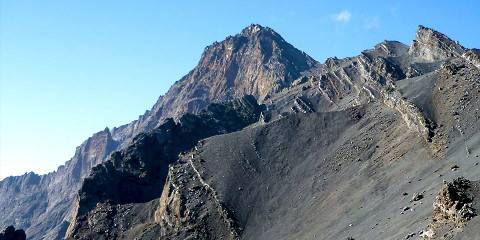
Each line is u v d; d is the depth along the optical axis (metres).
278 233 121.56
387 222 86.00
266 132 162.75
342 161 137.38
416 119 125.12
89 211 186.38
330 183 131.62
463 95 120.38
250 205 137.88
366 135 142.00
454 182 63.75
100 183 199.75
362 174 124.88
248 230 129.50
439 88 130.00
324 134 154.75
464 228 53.62
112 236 160.50
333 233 101.44
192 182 151.62
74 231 170.00
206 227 135.50
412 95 136.00
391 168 118.31
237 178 147.50
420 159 111.69
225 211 136.88
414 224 73.06
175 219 144.25
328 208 119.56
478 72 125.94
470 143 101.94
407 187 101.25
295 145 154.75
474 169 85.75
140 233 151.75
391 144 129.62
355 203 111.94
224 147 161.75
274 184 142.75
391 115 142.75
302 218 122.88
